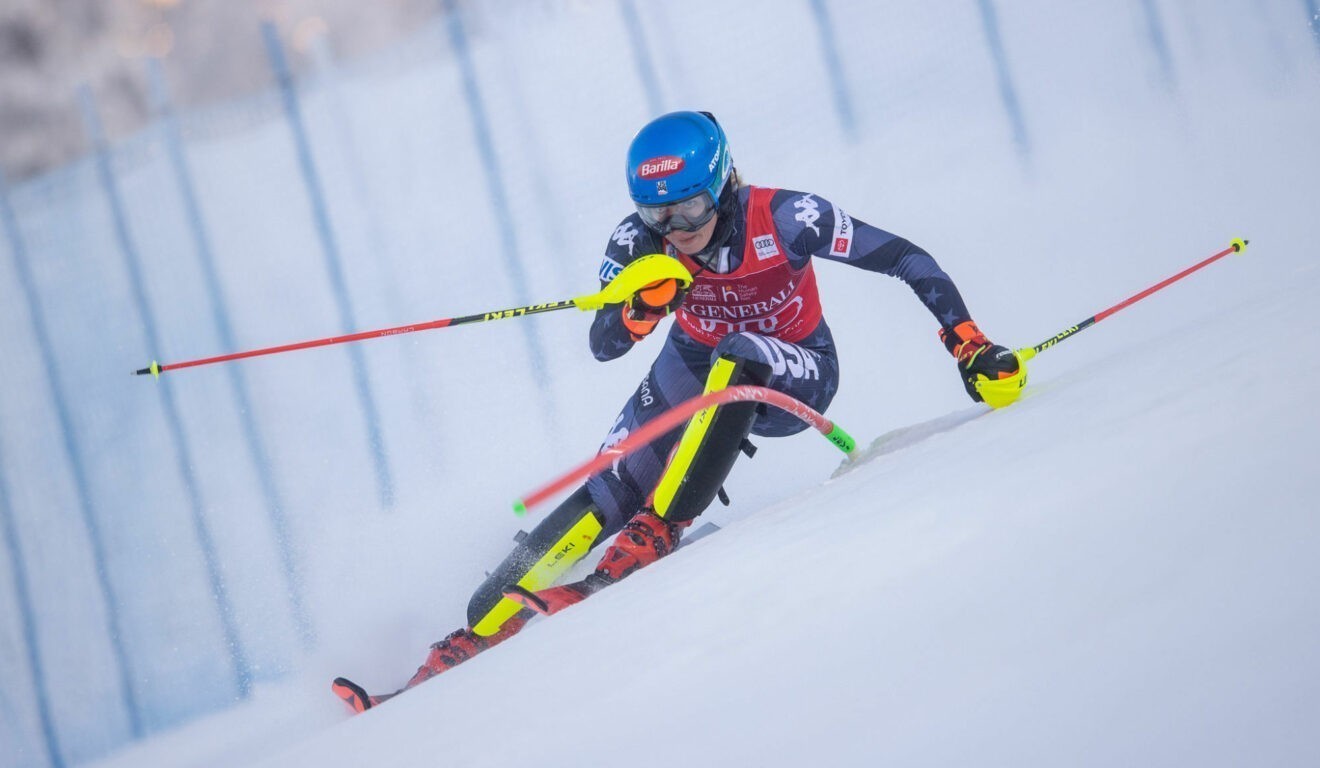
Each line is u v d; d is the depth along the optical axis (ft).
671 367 40.52
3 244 90.48
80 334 87.40
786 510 27.68
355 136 91.76
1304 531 9.39
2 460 83.46
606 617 20.10
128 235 90.02
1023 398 31.94
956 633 10.73
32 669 77.20
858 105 88.28
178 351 86.38
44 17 109.09
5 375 86.58
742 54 91.25
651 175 33.73
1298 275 34.04
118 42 104.83
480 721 15.71
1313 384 13.51
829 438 39.22
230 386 83.97
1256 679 7.64
